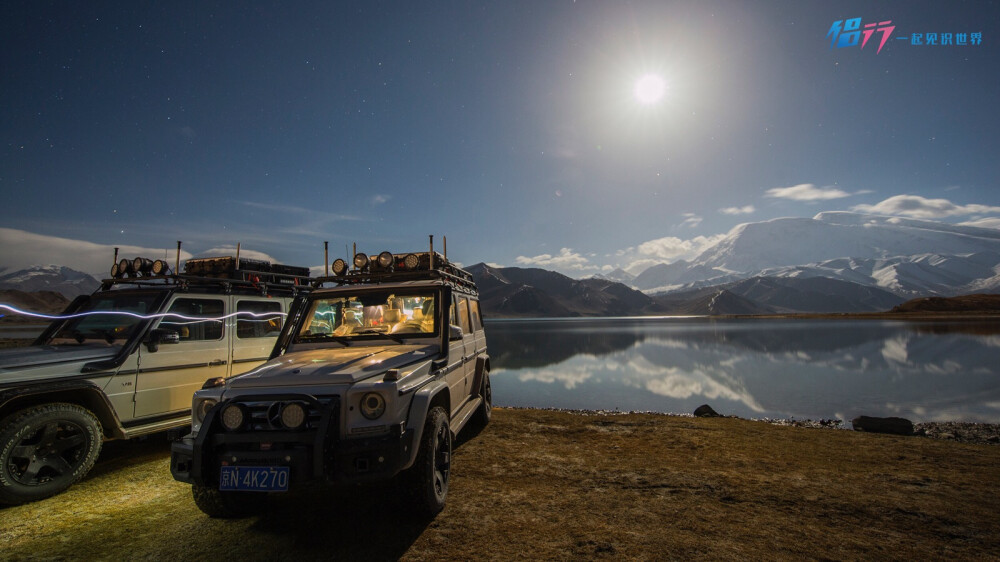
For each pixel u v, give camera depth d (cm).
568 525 409
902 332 8819
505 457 627
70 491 500
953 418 1777
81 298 640
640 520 421
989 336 7162
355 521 415
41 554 364
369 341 512
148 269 657
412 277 586
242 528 405
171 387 606
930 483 526
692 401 2302
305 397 358
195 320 648
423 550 362
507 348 6900
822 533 397
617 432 788
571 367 4175
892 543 380
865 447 697
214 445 362
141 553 364
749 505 459
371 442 354
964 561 351
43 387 482
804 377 3284
